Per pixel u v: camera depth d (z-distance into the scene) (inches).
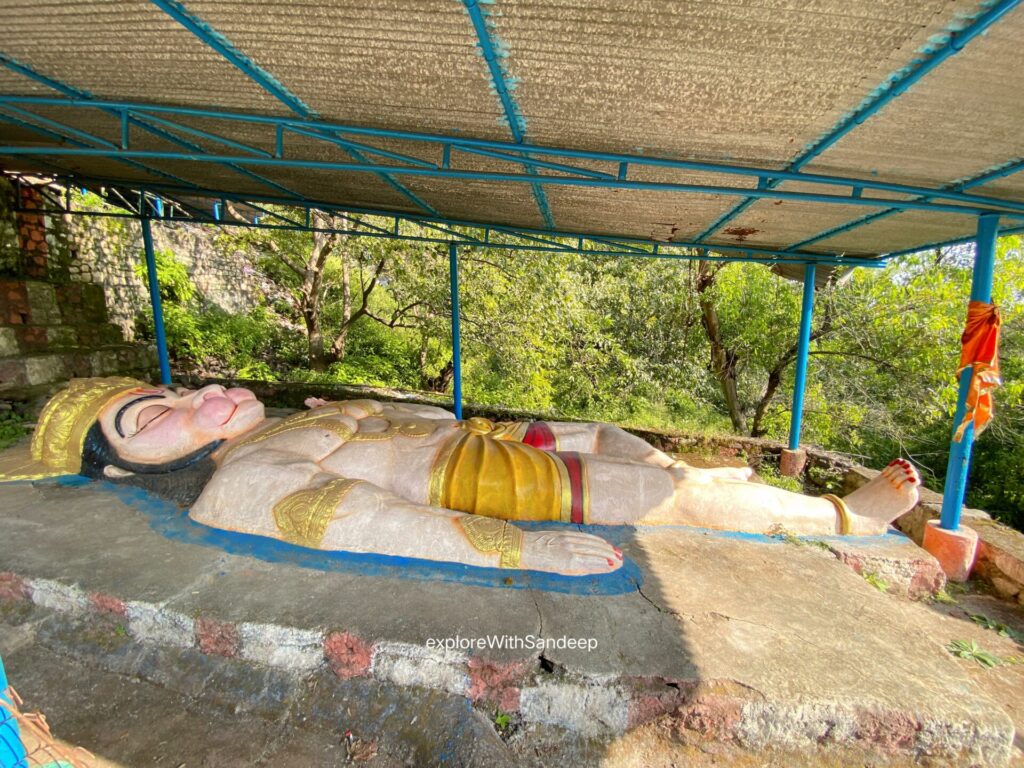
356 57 85.8
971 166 108.0
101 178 223.3
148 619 90.5
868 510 134.0
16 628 95.7
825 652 88.0
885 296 344.8
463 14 71.7
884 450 419.5
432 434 128.5
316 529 103.0
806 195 112.6
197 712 84.2
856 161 110.1
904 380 358.0
